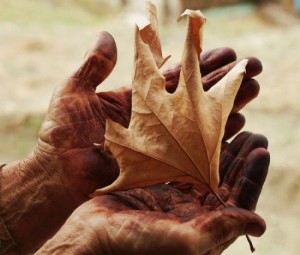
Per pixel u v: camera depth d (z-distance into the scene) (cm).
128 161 69
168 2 500
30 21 455
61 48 383
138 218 66
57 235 69
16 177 84
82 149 79
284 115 275
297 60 338
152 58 69
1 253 84
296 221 206
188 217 66
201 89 68
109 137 69
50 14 490
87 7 547
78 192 80
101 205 69
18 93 307
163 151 69
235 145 76
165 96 69
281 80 314
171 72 82
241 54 362
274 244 194
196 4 509
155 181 69
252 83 79
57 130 79
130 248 66
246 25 480
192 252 64
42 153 81
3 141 259
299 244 194
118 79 323
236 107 80
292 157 232
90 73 80
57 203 81
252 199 72
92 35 417
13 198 83
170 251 65
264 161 72
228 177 75
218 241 65
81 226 68
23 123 267
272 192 221
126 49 378
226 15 504
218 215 65
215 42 402
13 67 345
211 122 68
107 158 78
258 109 282
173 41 407
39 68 345
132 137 69
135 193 72
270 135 255
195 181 69
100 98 82
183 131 68
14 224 83
